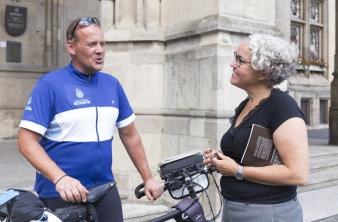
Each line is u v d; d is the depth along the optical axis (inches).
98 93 70.4
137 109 167.8
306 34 412.8
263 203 60.7
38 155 61.0
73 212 58.4
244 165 62.3
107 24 174.1
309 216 146.2
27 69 345.7
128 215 142.4
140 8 168.7
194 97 150.6
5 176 181.0
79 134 66.9
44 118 64.3
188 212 64.7
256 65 60.1
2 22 333.4
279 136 58.0
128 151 79.4
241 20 145.6
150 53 166.7
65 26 360.8
